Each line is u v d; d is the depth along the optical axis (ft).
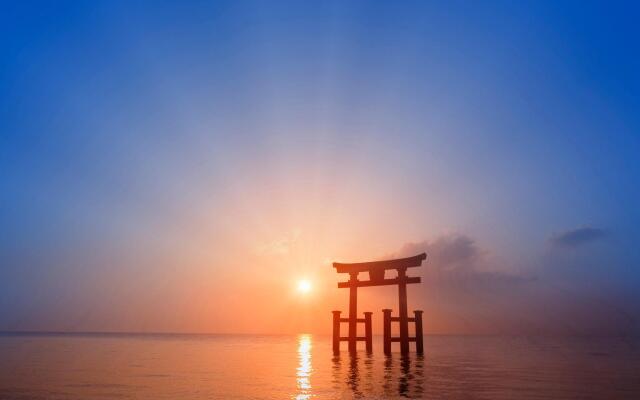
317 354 157.28
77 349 191.83
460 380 73.97
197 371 91.45
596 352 182.39
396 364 100.22
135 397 56.44
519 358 138.51
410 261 104.99
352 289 117.60
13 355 143.84
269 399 54.80
